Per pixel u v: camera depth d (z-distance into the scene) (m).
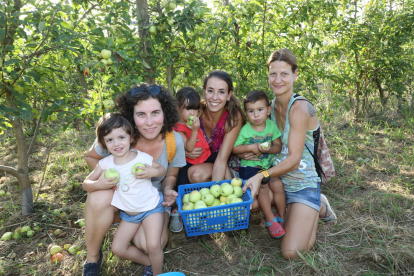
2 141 5.20
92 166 2.41
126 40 2.82
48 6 2.33
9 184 3.72
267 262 2.31
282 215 2.68
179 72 3.84
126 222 2.19
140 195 2.13
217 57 3.52
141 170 2.10
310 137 2.53
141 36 3.10
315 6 3.98
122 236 2.16
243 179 2.80
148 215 2.17
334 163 3.87
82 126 5.86
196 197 2.42
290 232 2.35
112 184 2.04
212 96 2.56
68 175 3.78
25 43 2.63
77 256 2.43
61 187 3.57
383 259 2.23
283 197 2.64
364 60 5.30
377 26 5.06
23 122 5.51
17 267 2.37
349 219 2.75
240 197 2.48
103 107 2.62
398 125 5.09
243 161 2.84
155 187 2.41
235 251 2.47
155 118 2.19
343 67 5.44
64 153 4.61
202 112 2.82
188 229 2.32
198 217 2.26
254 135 2.75
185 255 2.46
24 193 3.00
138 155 2.22
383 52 5.06
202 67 3.67
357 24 5.03
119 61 2.69
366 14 5.22
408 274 2.09
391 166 3.68
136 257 2.18
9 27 2.43
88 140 5.16
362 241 2.47
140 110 2.17
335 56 5.16
